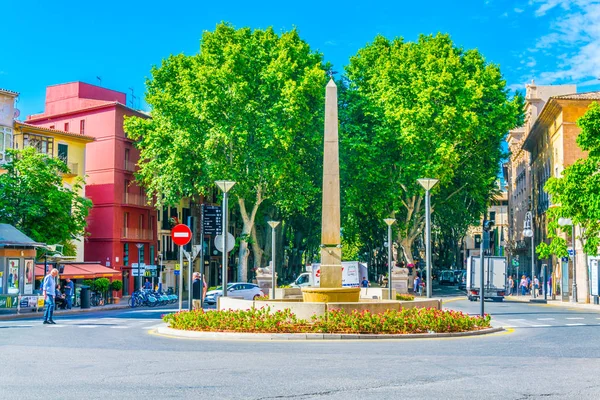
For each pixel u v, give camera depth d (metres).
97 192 67.50
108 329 24.14
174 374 12.17
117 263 66.50
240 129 52.72
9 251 35.94
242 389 10.57
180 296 27.39
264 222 65.75
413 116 57.22
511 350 16.31
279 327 20.22
